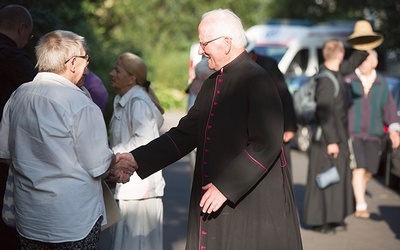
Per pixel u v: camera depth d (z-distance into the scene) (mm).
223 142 4906
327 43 8914
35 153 4594
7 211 4961
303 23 21938
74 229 4566
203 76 8422
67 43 4723
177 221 9477
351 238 8781
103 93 7191
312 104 9070
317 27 19953
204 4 33156
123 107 6492
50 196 4547
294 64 19422
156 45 32500
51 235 4566
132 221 6434
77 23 14227
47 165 4570
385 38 20688
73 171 4570
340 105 8797
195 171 5070
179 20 32688
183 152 5289
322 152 8805
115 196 6438
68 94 4617
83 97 4656
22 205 4652
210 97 5039
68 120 4551
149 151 5242
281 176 4934
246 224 4867
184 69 31250
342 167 8828
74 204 4566
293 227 4988
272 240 4852
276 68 8453
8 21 6215
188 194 11445
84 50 4805
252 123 4785
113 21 31469
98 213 4715
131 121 6379
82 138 4578
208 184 4832
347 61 9141
